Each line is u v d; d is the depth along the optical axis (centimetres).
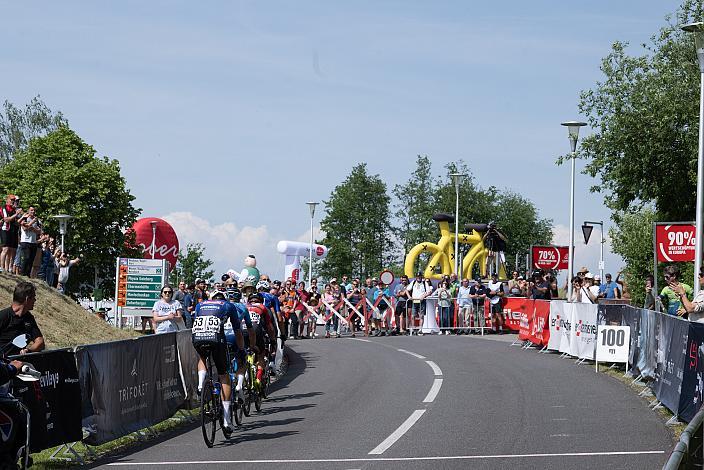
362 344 3116
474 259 5828
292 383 2012
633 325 1917
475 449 1139
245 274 3139
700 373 1213
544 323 2653
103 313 4294
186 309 2841
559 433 1250
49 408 1074
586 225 4772
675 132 3994
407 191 10644
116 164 6456
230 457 1142
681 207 4172
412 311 3731
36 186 6262
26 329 1095
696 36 2130
